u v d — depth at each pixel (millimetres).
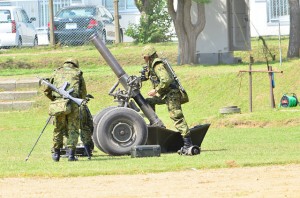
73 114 40688
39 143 52688
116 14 94750
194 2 80438
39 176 35094
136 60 83562
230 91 70375
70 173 35281
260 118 59594
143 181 33062
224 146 46594
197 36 79625
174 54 84062
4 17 93562
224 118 61000
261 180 32531
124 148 43062
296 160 37500
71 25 92438
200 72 73938
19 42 93750
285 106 64250
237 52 85125
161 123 44125
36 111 71750
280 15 102125
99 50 45500
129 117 43125
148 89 72062
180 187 31422
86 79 75500
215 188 31016
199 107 69062
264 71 64062
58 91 40750
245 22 81750
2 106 72562
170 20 97438
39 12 109688
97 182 33156
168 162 38344
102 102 72375
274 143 47500
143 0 97875
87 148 42500
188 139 42250
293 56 81625
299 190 30234
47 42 109125
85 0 112625
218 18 80812
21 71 81562
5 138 56688
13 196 30453
